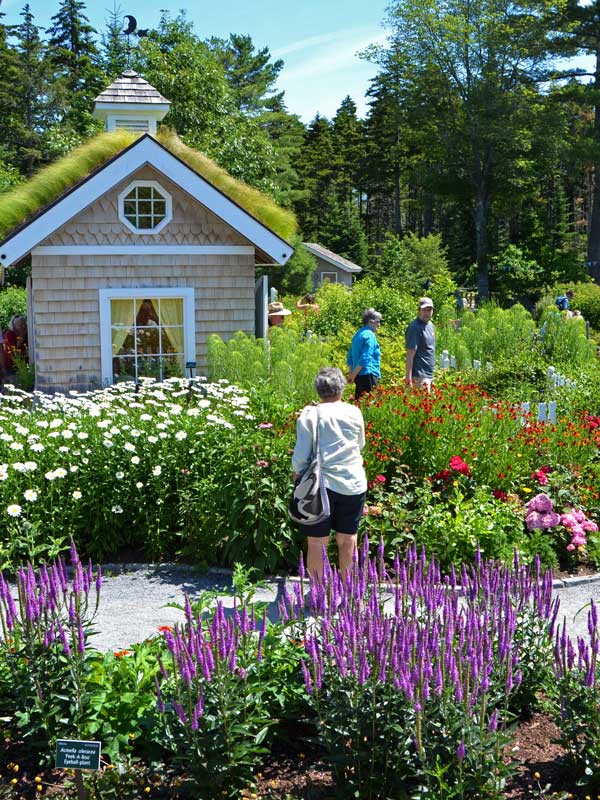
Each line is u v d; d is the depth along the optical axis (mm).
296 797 3645
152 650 4371
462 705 3418
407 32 47656
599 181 52125
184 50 33531
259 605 4543
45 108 57594
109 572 7020
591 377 14320
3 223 13391
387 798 3531
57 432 7520
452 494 7605
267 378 12023
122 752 3852
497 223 60125
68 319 13023
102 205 12992
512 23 46188
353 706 3545
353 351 11195
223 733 3541
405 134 55062
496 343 19125
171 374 13461
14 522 6863
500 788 3416
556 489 7879
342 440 5793
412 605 3797
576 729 3766
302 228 70875
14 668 3861
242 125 35125
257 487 6836
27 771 3842
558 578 6930
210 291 13586
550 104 47688
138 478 7387
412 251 48594
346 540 5965
